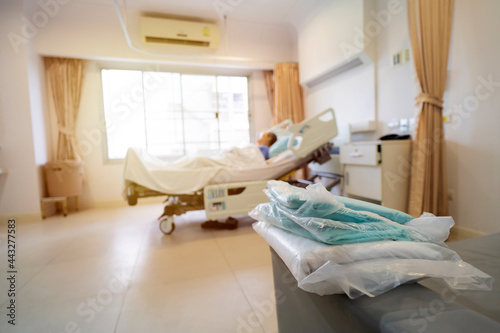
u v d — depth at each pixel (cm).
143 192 229
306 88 405
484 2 173
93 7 331
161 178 219
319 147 252
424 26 190
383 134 263
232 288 138
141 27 342
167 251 194
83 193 366
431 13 191
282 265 76
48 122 343
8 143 297
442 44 193
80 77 351
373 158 211
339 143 298
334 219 58
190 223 274
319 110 374
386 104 259
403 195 215
